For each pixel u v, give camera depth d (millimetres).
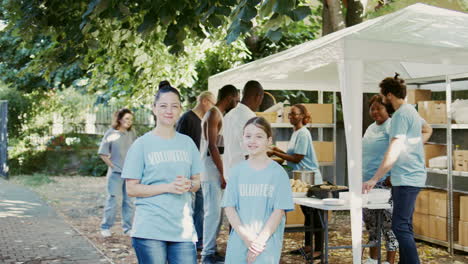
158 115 3525
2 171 18156
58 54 7148
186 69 10414
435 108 7277
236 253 3717
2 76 16062
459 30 4945
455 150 6848
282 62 5703
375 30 4719
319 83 8562
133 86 10836
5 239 7496
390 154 4941
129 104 11273
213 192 5980
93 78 10758
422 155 5109
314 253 6293
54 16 6844
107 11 5805
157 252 3375
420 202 7402
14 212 10086
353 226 4641
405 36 4668
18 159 18547
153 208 3412
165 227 3398
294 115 6777
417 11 5082
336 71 7488
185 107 13578
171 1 5500
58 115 19328
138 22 7352
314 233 6293
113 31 7625
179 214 3455
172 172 3471
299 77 7875
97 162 18406
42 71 8391
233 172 3822
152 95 10578
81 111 19469
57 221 9117
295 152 6660
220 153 6430
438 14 5137
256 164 3789
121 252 6789
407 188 5016
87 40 6836
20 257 6402
